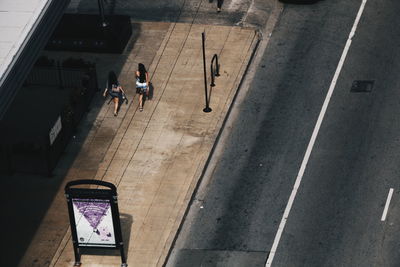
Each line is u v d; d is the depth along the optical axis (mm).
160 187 68000
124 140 72000
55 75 78000
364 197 66125
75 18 81000
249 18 83000
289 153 70188
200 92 75938
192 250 63625
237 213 65938
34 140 72250
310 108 73938
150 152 70875
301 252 62750
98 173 69312
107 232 60875
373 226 64062
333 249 62688
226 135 72312
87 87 74688
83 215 60281
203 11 84062
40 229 65250
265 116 73688
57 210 66562
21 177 68875
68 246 64000
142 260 62750
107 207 59781
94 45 80188
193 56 79500
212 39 81062
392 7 83438
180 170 69250
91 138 72250
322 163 69125
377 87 75438
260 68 78250
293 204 66125
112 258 62906
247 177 68625
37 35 61344
